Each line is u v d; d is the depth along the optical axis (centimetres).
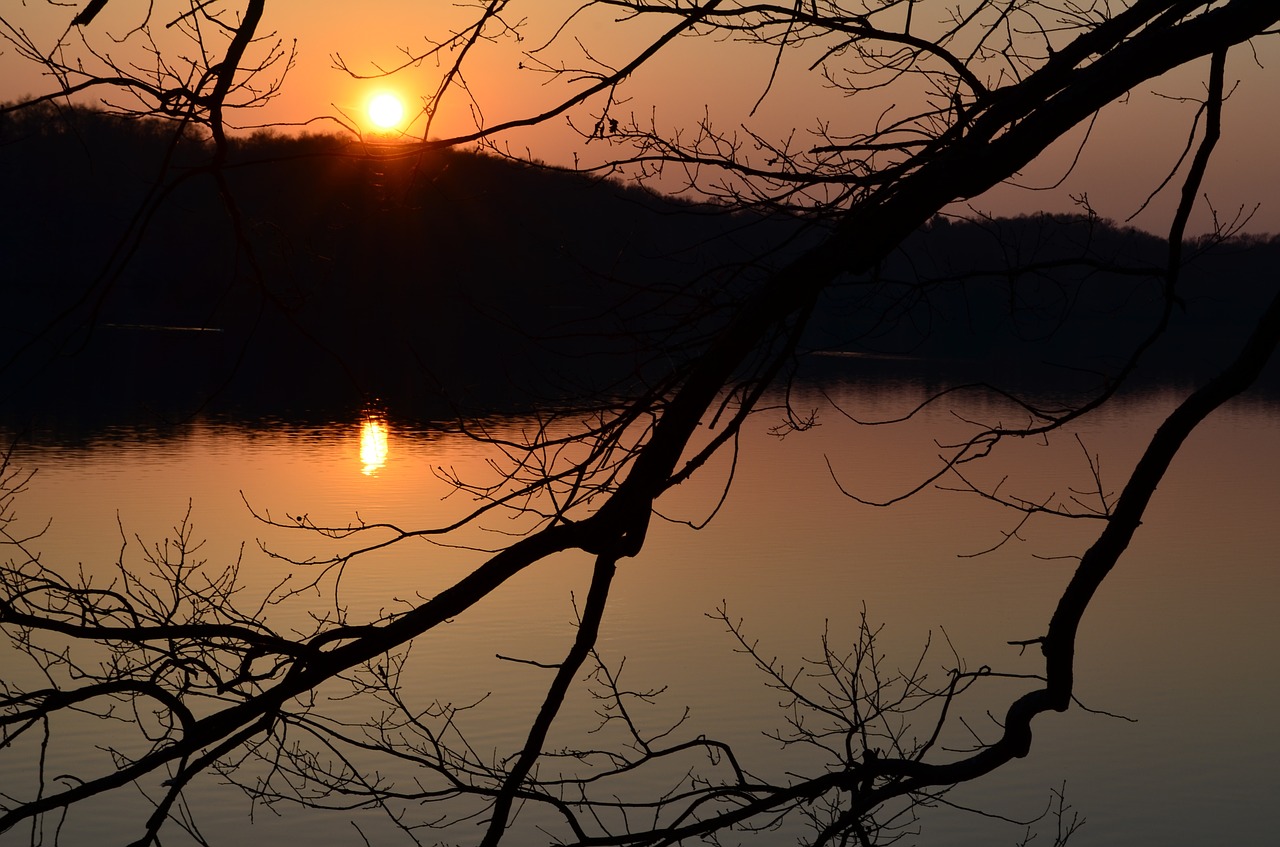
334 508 4600
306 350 10325
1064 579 3991
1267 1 378
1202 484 6212
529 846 1681
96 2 354
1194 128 470
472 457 5938
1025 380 9719
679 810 1836
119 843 1844
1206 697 2942
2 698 378
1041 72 399
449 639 2942
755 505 5172
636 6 412
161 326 10519
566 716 2461
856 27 420
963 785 2364
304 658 398
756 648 2970
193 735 386
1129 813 2236
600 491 440
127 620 463
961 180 396
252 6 348
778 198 434
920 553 4303
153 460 5662
